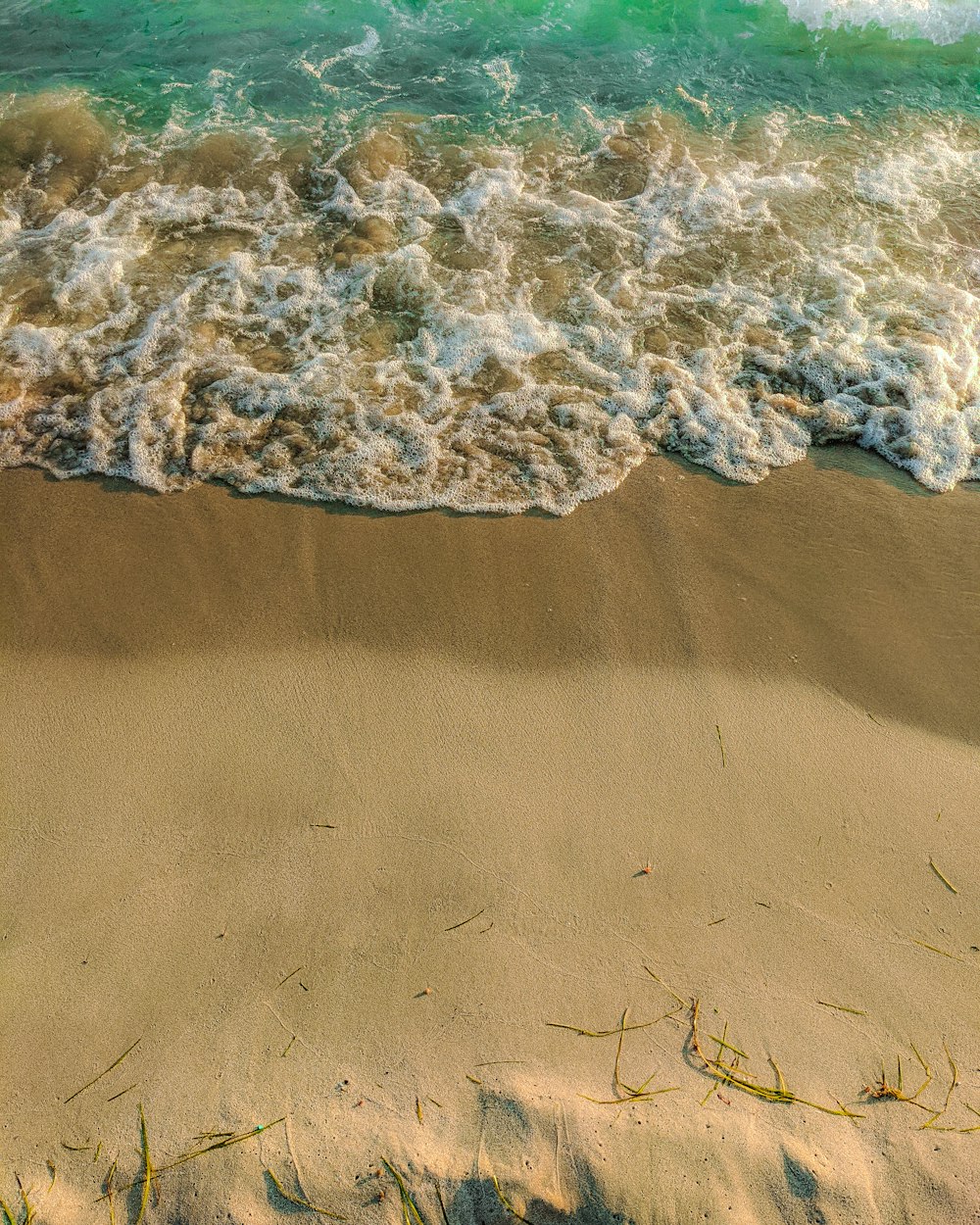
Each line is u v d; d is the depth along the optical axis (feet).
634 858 11.96
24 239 20.89
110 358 18.45
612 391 18.20
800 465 17.12
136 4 28.99
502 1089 9.83
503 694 13.83
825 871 11.88
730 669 14.14
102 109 24.59
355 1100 9.77
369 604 14.93
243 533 15.84
